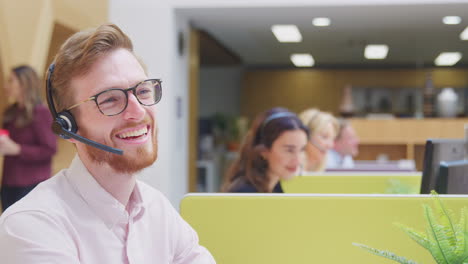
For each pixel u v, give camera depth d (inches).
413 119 349.4
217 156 425.7
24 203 46.3
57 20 201.8
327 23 303.3
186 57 285.6
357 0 247.6
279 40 374.3
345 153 219.0
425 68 514.0
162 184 253.0
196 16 276.1
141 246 51.1
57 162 214.5
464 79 508.4
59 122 46.9
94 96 46.3
